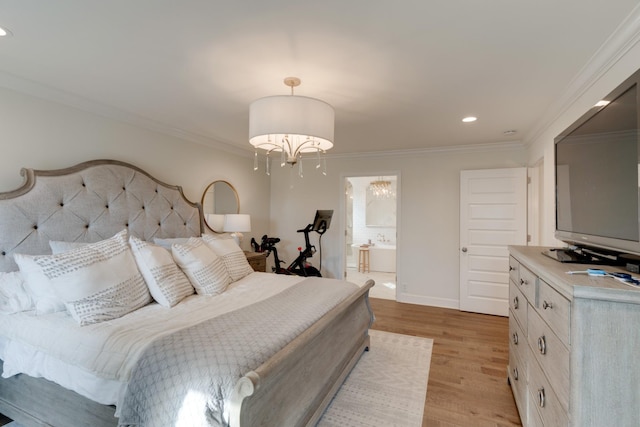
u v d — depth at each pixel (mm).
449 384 2498
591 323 1064
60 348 1665
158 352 1436
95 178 2711
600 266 1451
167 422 1271
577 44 1768
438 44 1785
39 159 2475
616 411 1049
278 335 1634
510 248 2371
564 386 1192
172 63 2053
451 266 4590
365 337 3055
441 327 3777
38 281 1911
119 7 1481
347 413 2125
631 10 1461
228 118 3197
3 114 2283
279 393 1508
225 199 4449
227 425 1210
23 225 2232
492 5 1442
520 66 2039
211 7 1474
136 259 2301
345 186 5281
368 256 7570
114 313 1924
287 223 5578
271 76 2221
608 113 1409
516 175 4109
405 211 4836
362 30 1656
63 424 1701
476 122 3266
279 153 5004
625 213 1259
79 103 2686
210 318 1936
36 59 2016
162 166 3500
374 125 3393
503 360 2910
